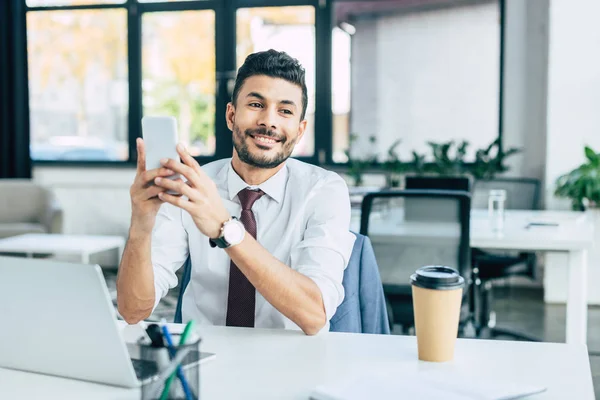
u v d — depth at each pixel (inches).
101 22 233.1
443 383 38.8
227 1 221.6
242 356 45.5
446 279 43.9
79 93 237.0
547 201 185.9
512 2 200.2
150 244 51.6
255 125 57.0
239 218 61.4
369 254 65.3
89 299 37.2
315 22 216.4
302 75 57.8
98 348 38.5
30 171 236.5
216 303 60.6
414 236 104.7
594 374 118.9
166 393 34.2
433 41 209.6
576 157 184.1
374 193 104.0
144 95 232.5
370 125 216.5
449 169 194.2
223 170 64.2
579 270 108.6
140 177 45.5
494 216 140.1
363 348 47.6
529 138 201.2
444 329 44.1
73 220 233.6
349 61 216.5
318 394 37.1
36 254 193.0
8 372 42.2
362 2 214.2
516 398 37.4
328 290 52.9
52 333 39.6
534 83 199.8
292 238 60.7
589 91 182.4
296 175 62.7
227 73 224.4
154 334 36.9
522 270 135.6
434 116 211.3
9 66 233.3
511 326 155.9
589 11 181.2
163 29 229.1
